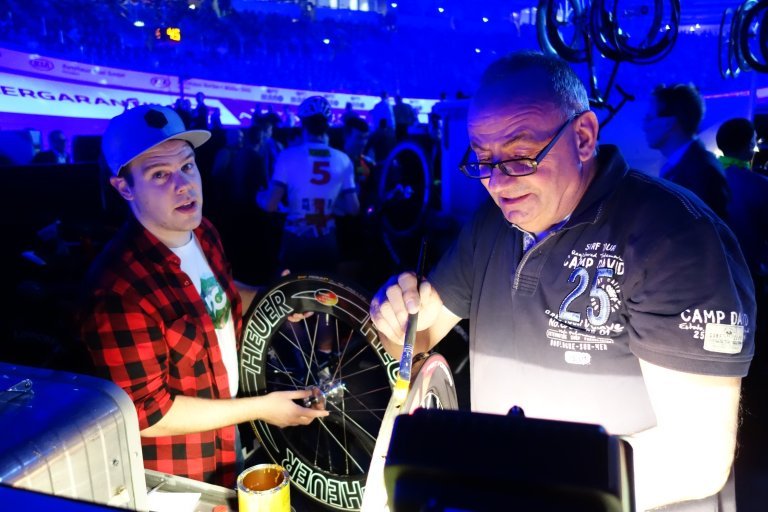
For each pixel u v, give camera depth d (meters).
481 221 1.46
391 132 7.21
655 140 4.00
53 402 0.93
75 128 11.68
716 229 1.07
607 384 1.20
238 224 6.62
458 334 3.67
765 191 3.78
